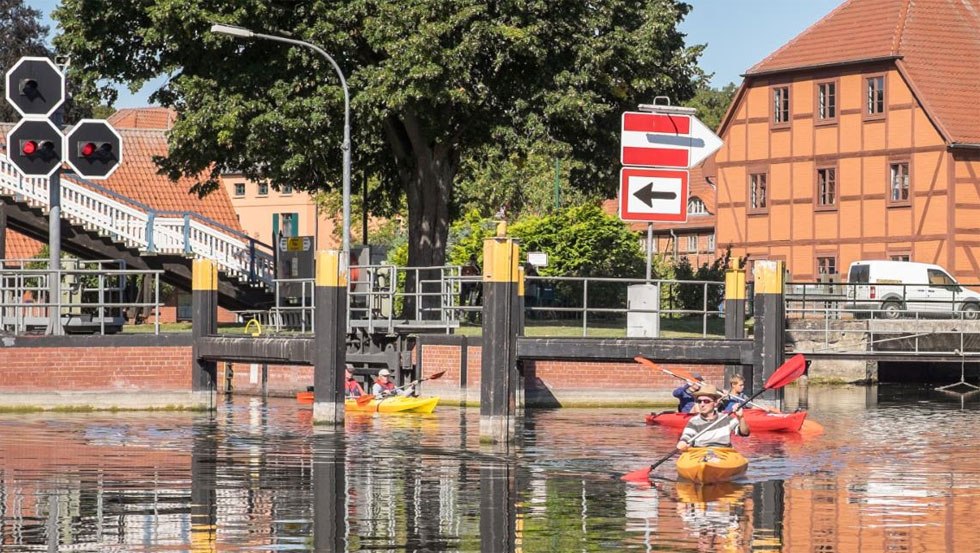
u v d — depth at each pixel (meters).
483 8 60.06
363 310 55.19
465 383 53.47
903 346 71.88
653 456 36.00
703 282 47.94
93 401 48.38
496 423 38.25
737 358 42.47
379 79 60.41
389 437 40.12
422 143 66.31
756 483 31.09
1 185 66.31
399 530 24.84
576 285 80.31
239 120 61.34
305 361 43.31
